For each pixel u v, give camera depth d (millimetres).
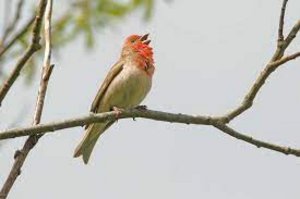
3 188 8719
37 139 9617
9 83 8984
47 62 9828
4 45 9125
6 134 9367
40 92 9773
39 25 8789
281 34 10406
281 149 10891
